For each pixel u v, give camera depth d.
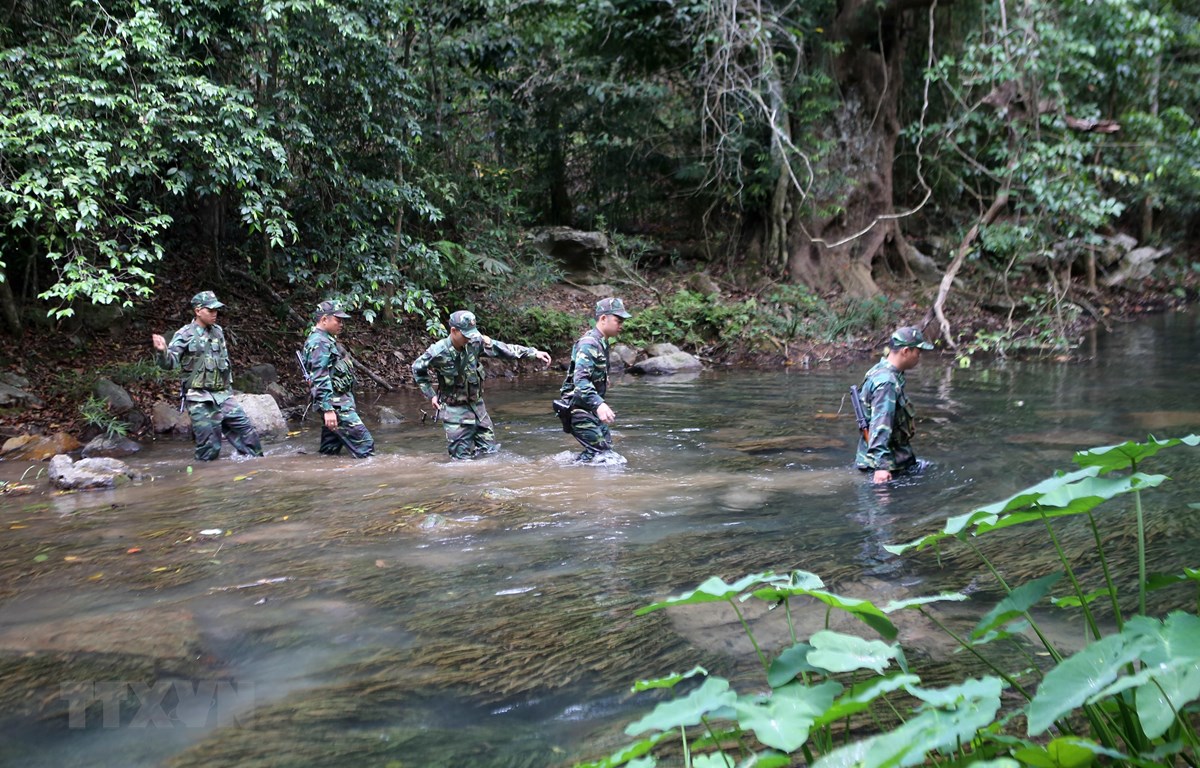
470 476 6.50
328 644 3.38
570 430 7.03
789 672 1.65
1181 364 11.91
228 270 12.54
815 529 4.88
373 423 9.38
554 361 13.79
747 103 15.73
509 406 10.33
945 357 14.08
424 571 4.27
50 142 7.61
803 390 11.13
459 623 3.58
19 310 10.04
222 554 4.61
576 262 17.00
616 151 18.59
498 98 16.45
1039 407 9.01
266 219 8.91
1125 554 4.07
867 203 17.33
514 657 3.22
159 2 8.62
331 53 9.90
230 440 7.74
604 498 5.70
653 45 17.23
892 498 5.57
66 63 7.79
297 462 7.35
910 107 18.25
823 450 7.28
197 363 7.46
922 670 2.87
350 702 2.87
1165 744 1.37
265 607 3.79
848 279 16.86
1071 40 13.19
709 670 3.02
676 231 19.67
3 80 7.59
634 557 4.43
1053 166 13.39
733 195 17.47
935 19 17.14
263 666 3.18
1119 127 14.64
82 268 7.96
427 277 12.29
